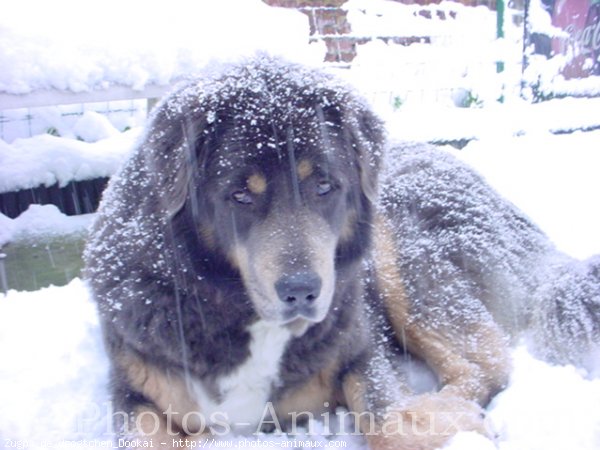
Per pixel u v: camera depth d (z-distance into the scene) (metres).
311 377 0.86
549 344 1.01
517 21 2.79
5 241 1.49
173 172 0.77
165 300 0.79
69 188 1.63
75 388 0.92
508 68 2.55
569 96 2.55
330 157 0.79
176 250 0.79
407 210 1.06
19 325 1.09
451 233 1.05
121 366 0.83
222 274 0.80
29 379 0.93
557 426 0.79
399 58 2.50
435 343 0.97
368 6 2.66
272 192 0.77
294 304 0.74
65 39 1.47
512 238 1.14
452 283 0.99
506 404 0.86
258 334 0.81
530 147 2.10
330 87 0.83
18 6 1.51
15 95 1.41
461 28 2.74
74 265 1.43
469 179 1.17
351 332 0.86
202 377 0.82
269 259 0.75
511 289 1.08
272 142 0.76
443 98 2.54
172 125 0.79
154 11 1.61
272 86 0.80
